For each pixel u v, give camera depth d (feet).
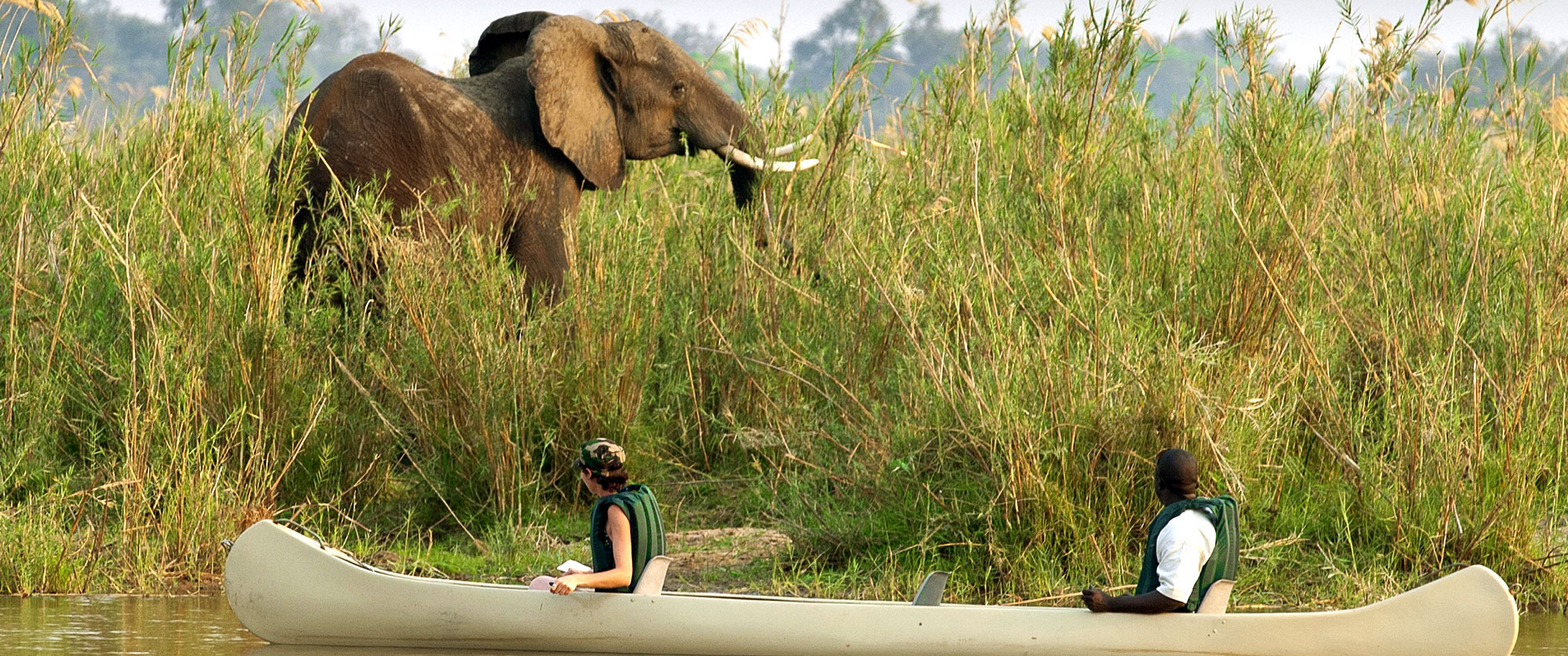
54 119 35.32
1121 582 25.63
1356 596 25.50
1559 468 27.48
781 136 39.78
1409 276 30.32
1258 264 30.14
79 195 32.63
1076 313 28.63
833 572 27.35
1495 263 31.01
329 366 31.55
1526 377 27.61
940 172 37.01
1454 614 20.04
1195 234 31.91
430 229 34.27
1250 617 20.20
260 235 31.55
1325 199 32.40
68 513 29.27
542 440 31.55
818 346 32.99
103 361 31.17
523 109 36.70
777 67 40.34
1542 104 34.60
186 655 21.22
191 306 30.91
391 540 30.32
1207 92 35.60
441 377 31.09
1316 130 32.68
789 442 31.27
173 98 34.86
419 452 31.83
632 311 32.58
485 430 30.42
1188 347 28.14
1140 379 26.86
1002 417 26.99
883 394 30.48
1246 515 27.02
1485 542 26.53
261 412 29.66
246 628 22.35
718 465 33.73
